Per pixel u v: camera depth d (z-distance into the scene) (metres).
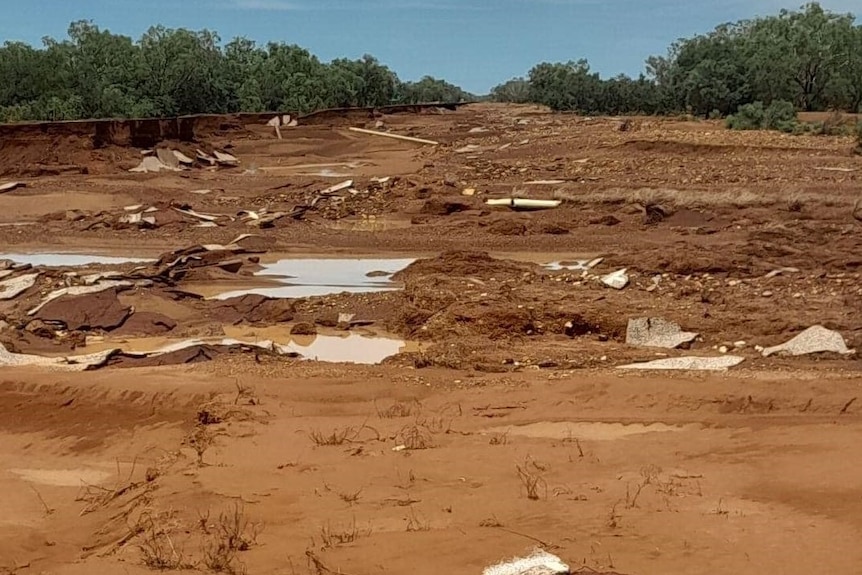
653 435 11.72
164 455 12.34
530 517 8.56
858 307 18.64
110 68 72.19
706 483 9.52
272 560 7.93
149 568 8.09
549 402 13.41
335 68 101.50
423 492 9.67
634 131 57.97
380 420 12.95
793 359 15.62
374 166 49.31
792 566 7.05
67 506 11.11
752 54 82.25
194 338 18.84
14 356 16.95
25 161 43.09
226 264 24.95
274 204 35.44
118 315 19.97
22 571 8.98
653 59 101.25
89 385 14.50
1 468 12.52
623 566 7.15
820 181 33.38
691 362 15.62
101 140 45.84
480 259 23.92
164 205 33.50
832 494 8.83
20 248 28.34
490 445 11.49
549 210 31.73
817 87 78.38
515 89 169.75
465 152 52.91
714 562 7.17
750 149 43.53
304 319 20.11
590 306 19.08
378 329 19.42
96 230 30.64
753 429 11.64
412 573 7.33
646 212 29.73
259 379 14.87
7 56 60.28
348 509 9.20
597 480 9.80
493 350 16.91
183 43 76.69
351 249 27.75
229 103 82.06
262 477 10.52
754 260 22.58
